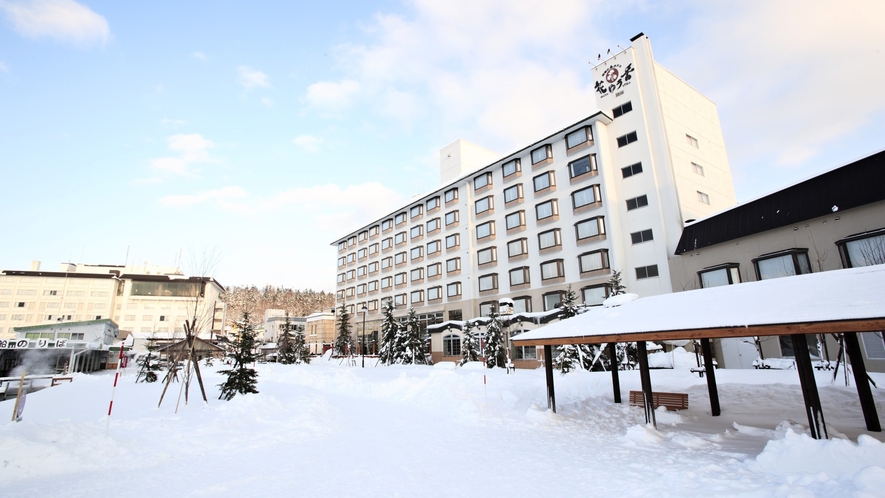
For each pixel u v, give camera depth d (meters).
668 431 10.88
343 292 75.56
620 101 37.72
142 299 76.25
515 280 43.94
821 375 16.78
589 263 37.22
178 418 13.02
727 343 26.89
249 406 14.30
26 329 49.66
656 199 34.00
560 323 14.05
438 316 53.88
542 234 42.03
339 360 54.69
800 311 7.84
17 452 8.18
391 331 48.91
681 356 24.69
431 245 56.44
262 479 7.92
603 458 8.87
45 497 6.89
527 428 12.33
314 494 7.09
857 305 7.26
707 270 28.12
